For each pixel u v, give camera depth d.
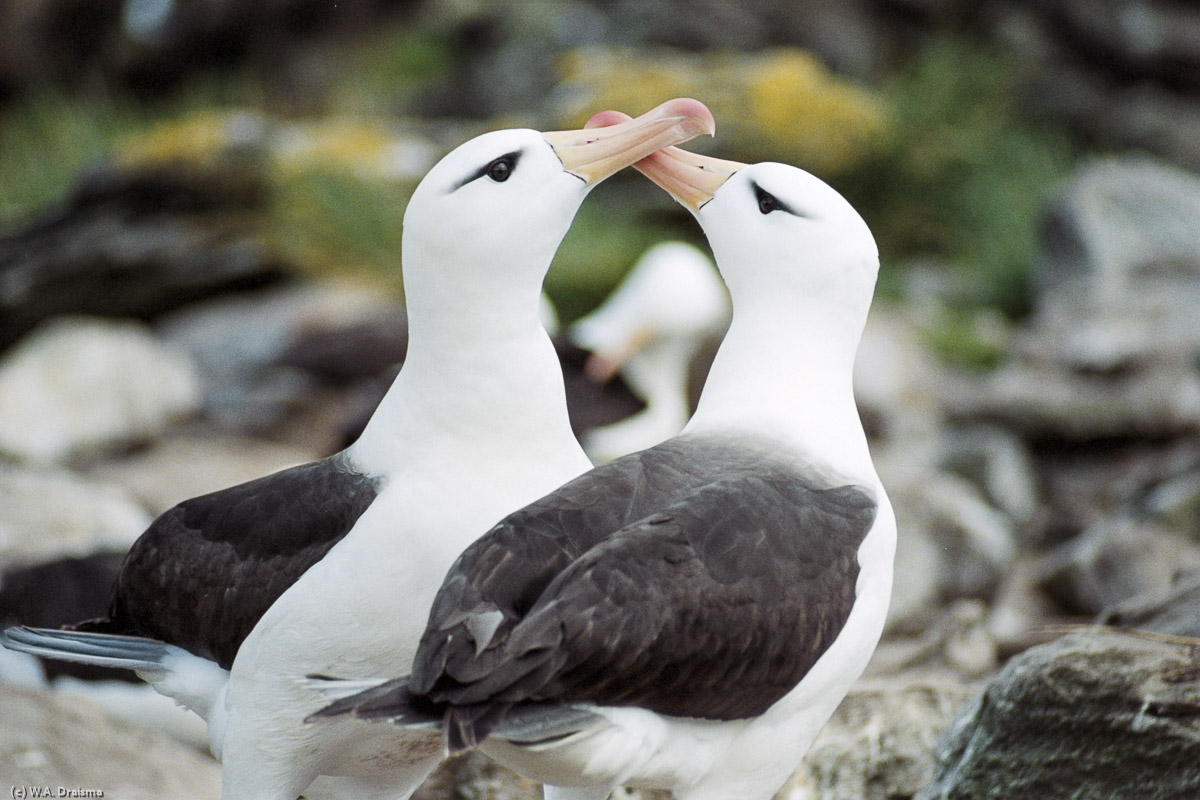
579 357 11.48
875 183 19.88
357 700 3.55
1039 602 9.76
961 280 18.89
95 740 6.41
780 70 20.02
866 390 14.29
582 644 3.56
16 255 17.23
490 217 4.40
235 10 22.89
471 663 3.53
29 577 7.86
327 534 4.51
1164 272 16.27
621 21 22.09
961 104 20.30
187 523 4.77
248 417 13.91
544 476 4.54
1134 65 21.14
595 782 3.85
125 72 23.06
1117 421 13.36
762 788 4.18
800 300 4.53
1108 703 4.82
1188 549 9.42
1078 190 17.17
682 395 12.67
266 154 17.75
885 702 5.84
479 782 5.66
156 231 17.11
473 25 23.14
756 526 3.91
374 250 17.48
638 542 3.72
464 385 4.46
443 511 4.40
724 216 4.64
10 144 21.95
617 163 4.57
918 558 10.02
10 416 12.98
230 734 4.57
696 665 3.72
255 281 17.06
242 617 4.59
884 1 22.31
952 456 13.05
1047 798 4.89
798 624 3.88
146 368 13.85
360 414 10.47
